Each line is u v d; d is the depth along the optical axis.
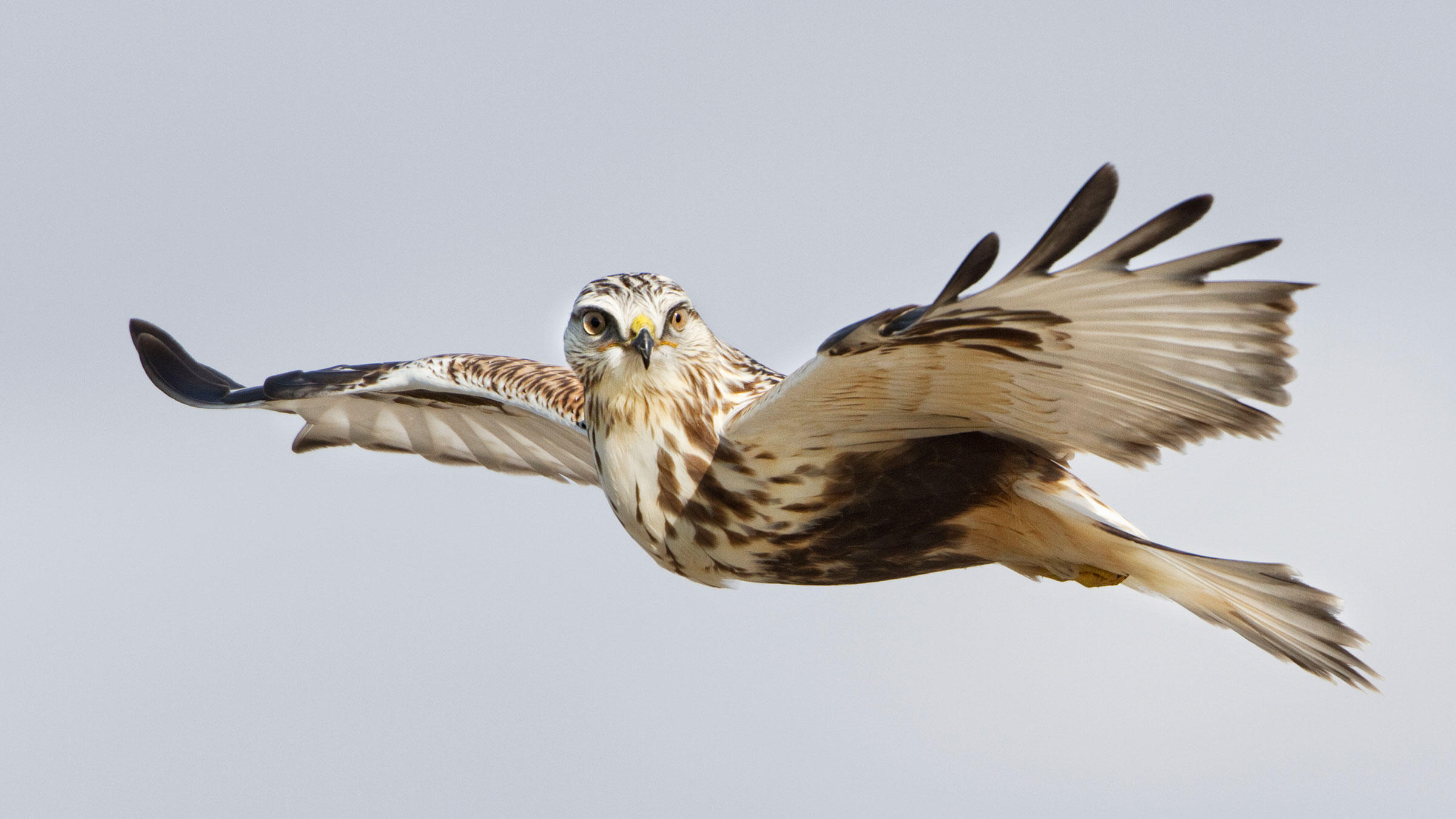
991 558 11.15
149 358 15.34
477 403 14.19
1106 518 10.20
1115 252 7.98
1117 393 9.16
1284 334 8.32
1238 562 10.10
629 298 10.74
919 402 9.66
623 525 11.26
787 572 11.17
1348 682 10.41
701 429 10.77
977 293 8.27
